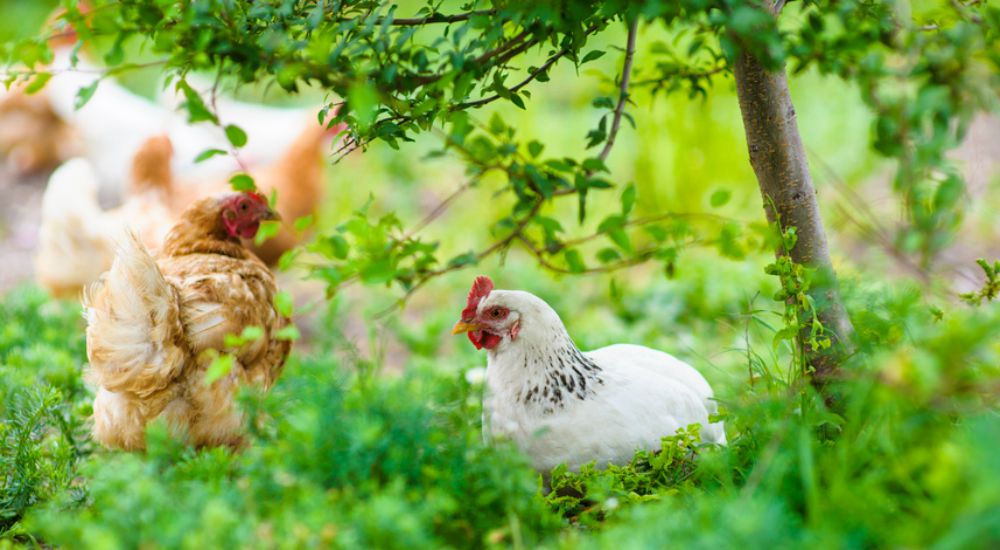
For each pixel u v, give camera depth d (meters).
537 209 4.17
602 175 10.36
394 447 3.35
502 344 4.47
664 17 3.56
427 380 5.16
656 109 9.77
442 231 10.38
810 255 4.43
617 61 4.93
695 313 7.83
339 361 6.42
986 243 8.33
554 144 11.15
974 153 6.95
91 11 3.46
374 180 11.68
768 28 3.34
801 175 4.38
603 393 4.40
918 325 3.90
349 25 3.70
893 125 3.47
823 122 10.69
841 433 3.98
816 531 2.94
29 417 4.69
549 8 3.43
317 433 3.34
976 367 3.51
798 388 3.98
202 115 3.40
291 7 3.59
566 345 4.43
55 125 12.13
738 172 9.60
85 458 5.08
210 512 2.93
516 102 3.82
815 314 4.12
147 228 7.68
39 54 3.49
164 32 3.37
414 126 3.90
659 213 9.49
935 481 2.57
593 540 3.34
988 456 2.44
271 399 3.92
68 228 7.76
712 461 3.73
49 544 4.09
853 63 4.06
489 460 3.49
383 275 3.56
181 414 4.73
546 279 8.69
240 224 5.70
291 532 2.96
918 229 3.40
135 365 4.52
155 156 8.04
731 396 4.79
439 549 3.16
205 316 4.73
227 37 3.47
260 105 12.82
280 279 9.43
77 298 8.02
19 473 4.36
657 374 4.68
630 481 4.08
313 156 9.02
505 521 3.47
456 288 9.08
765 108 4.29
